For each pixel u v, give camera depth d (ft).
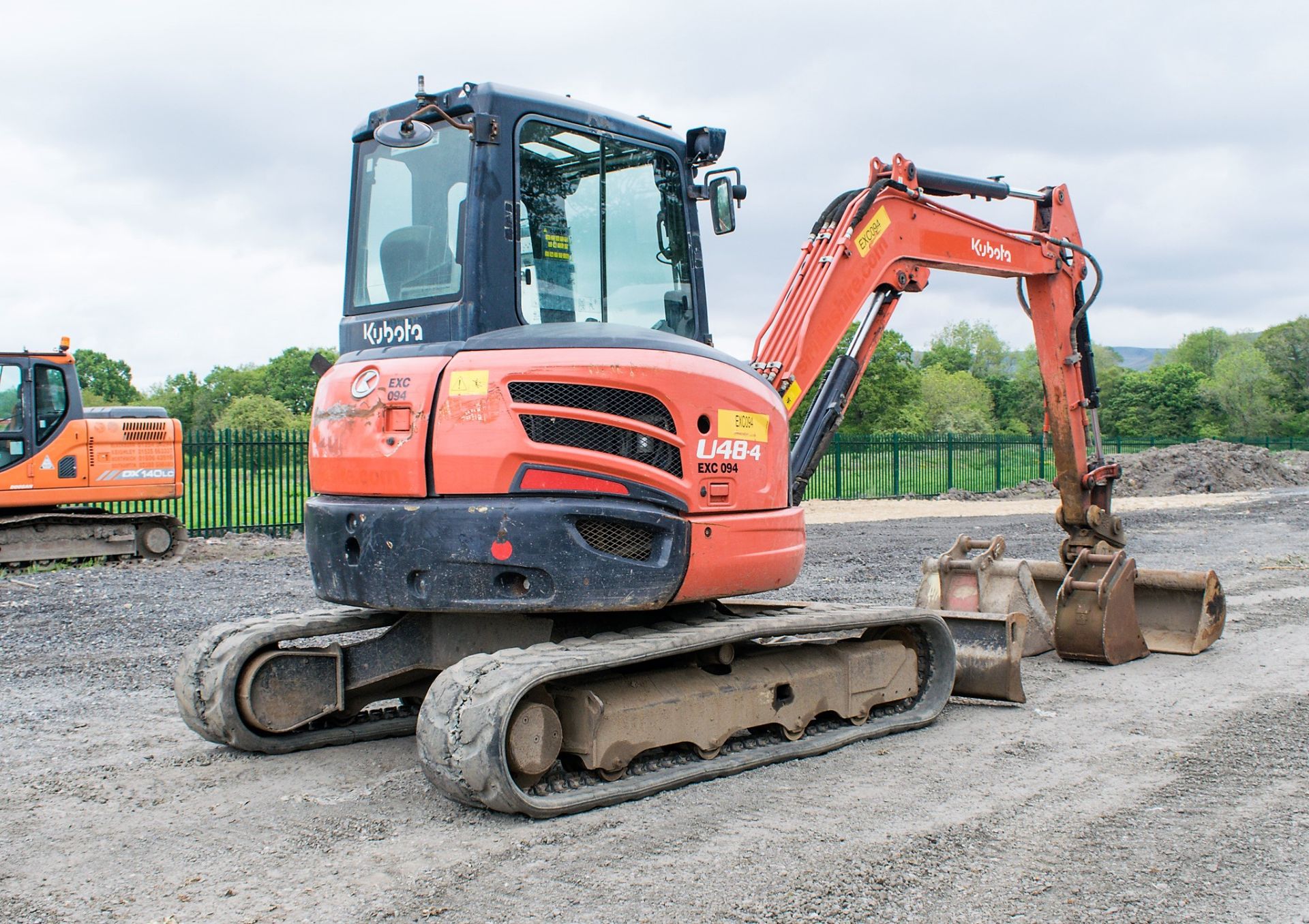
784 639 25.12
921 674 22.50
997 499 104.68
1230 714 21.88
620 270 19.07
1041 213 29.04
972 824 15.29
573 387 16.42
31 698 23.68
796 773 17.99
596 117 18.70
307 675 19.54
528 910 12.41
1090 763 18.53
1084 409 28.68
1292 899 12.66
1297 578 42.37
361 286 18.99
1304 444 221.25
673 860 13.93
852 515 81.35
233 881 13.41
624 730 16.66
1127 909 12.37
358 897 12.86
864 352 24.84
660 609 18.69
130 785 17.52
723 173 20.51
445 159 17.75
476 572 16.21
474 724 15.05
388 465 16.87
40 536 49.08
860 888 12.96
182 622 33.17
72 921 12.25
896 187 24.27
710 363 17.94
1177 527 67.46
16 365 48.60
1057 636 26.94
